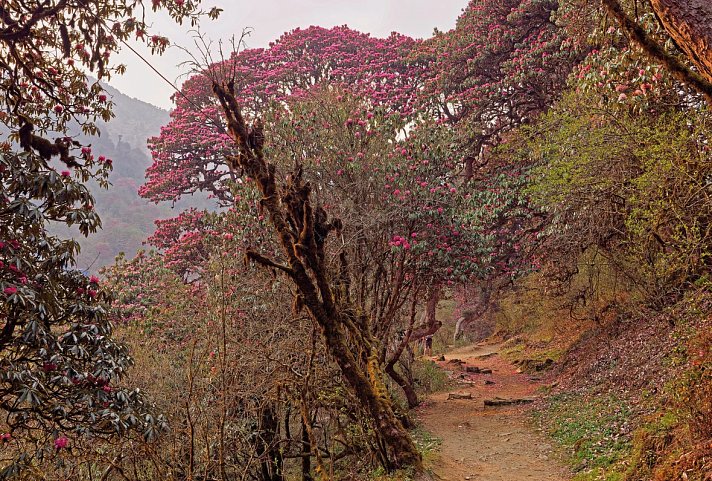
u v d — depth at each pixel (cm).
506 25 2320
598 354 1494
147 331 1188
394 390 1541
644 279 1288
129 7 819
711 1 265
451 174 1467
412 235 1270
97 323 730
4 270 630
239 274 970
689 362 859
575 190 1196
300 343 876
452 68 2478
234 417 845
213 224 1333
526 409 1421
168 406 898
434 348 3403
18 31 756
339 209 1198
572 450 955
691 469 562
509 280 2022
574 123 1235
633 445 798
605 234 1321
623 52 914
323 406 873
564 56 1909
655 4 284
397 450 750
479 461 1003
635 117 1062
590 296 1716
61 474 762
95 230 714
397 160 1323
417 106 2553
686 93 1026
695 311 876
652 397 947
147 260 1609
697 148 873
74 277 743
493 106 2325
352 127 1342
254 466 919
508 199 1689
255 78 2905
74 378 679
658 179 872
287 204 689
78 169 824
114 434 727
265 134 1348
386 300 1257
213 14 837
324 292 698
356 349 859
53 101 880
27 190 661
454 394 1736
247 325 912
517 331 2952
